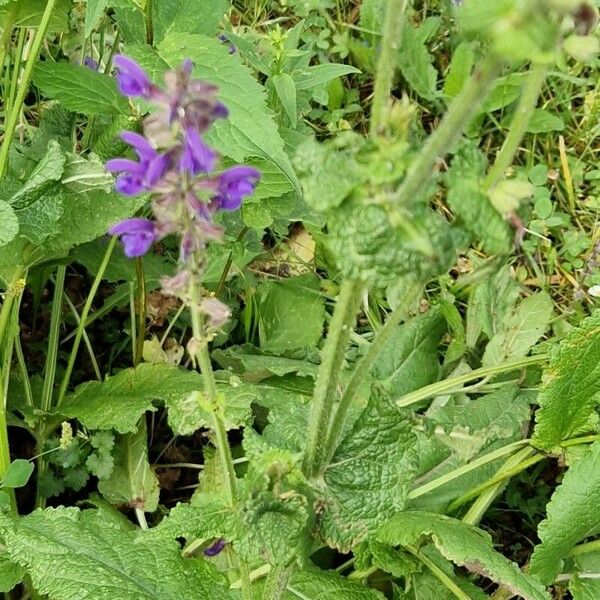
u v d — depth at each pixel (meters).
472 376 0.41
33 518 0.33
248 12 0.59
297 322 0.47
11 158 0.42
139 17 0.39
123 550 0.32
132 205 0.37
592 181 0.56
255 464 0.25
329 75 0.42
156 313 0.45
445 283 0.49
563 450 0.38
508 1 0.16
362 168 0.19
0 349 0.38
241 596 0.32
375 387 0.26
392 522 0.33
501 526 0.44
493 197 0.20
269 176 0.38
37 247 0.36
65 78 0.37
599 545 0.36
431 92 0.56
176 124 0.20
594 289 0.49
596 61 0.56
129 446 0.40
